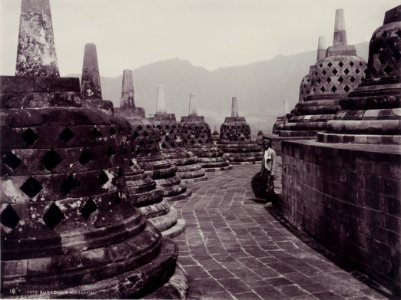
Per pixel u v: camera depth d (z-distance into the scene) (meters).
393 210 5.48
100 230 4.69
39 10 5.04
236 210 11.92
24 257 4.34
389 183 5.55
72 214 4.61
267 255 7.49
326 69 14.84
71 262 4.36
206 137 23.25
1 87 4.70
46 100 4.78
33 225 4.46
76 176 4.68
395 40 8.33
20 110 4.57
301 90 20.12
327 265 6.78
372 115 8.02
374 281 5.98
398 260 5.38
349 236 6.77
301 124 14.94
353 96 8.93
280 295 5.57
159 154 13.66
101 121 4.98
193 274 6.54
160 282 5.00
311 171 8.47
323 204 7.84
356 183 6.45
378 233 5.86
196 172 18.77
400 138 7.41
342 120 8.70
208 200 13.77
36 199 4.51
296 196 9.62
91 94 9.53
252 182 16.38
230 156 26.33
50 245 4.42
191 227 9.97
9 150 4.48
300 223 9.33
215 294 5.64
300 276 6.30
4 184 4.48
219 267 6.87
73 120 4.70
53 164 4.69
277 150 16.20
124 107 13.25
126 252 4.73
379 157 5.77
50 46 5.09
